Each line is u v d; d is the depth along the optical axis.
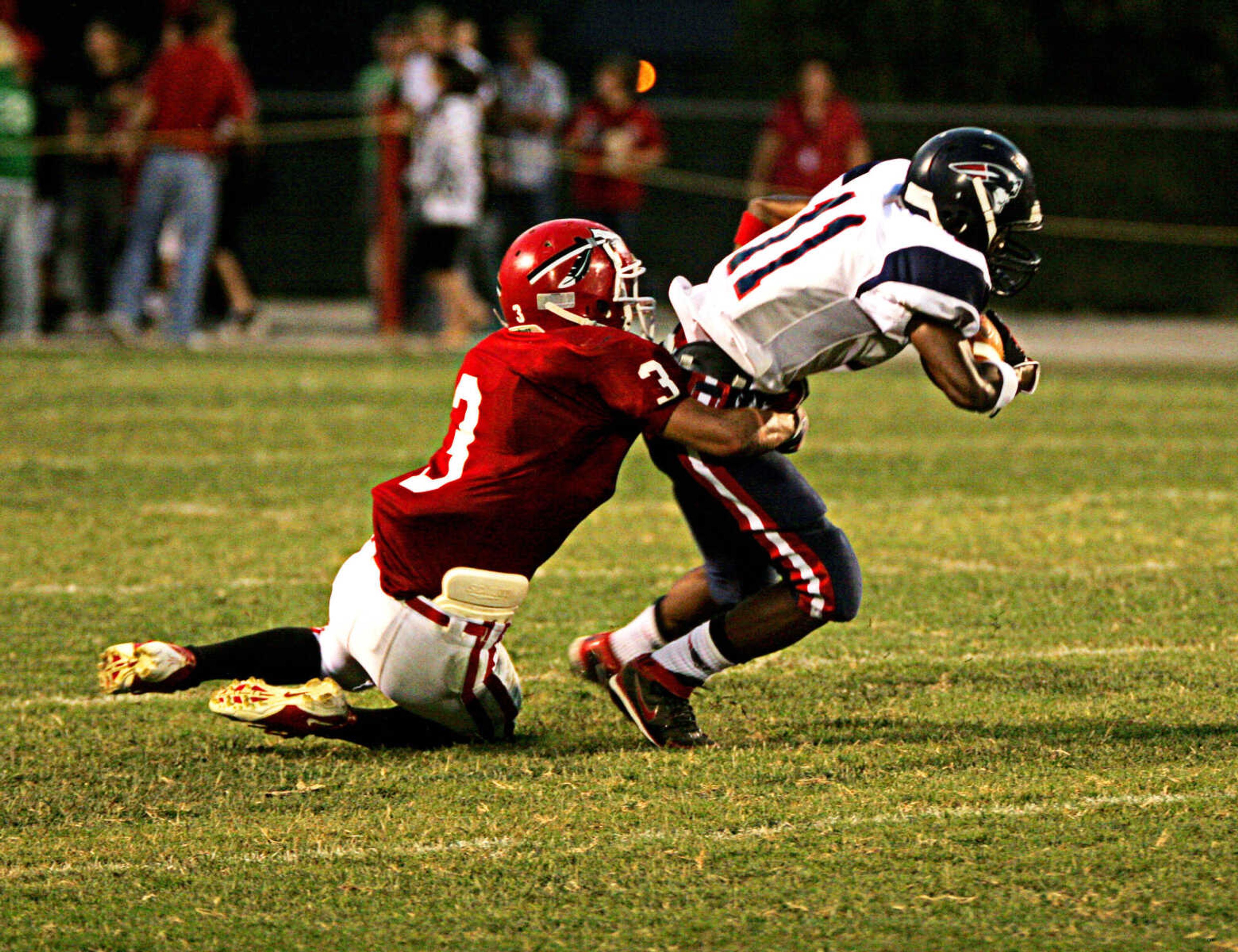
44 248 49.25
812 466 28.72
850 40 64.94
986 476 27.78
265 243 66.38
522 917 10.45
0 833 12.02
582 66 91.00
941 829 11.84
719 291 13.43
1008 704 15.13
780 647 13.84
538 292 13.40
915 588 19.77
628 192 50.44
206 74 43.50
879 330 12.83
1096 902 10.53
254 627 18.09
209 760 13.76
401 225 48.97
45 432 31.03
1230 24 63.38
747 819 12.12
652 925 10.31
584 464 13.35
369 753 13.98
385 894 10.83
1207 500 25.58
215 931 10.29
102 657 13.57
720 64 80.56
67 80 64.00
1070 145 63.28
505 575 13.44
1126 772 13.07
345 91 82.06
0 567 20.72
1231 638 17.50
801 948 9.98
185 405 34.78
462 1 87.06
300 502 24.89
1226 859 11.19
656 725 14.04
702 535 14.16
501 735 14.23
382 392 37.38
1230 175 63.44
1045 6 64.19
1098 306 64.12
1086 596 19.38
